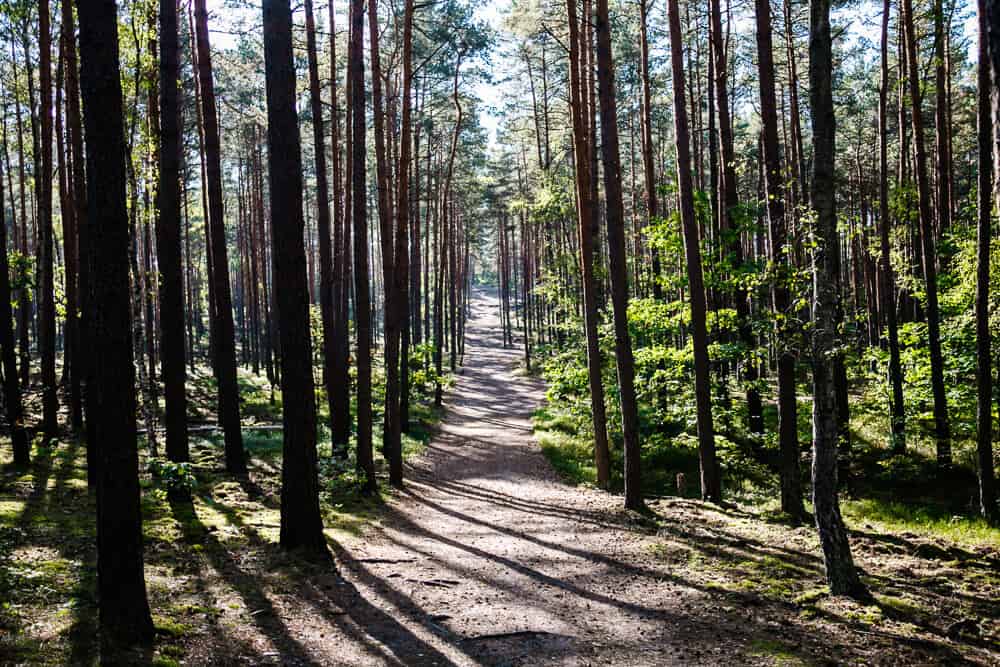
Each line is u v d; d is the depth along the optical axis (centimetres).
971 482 1602
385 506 1447
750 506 1496
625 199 4050
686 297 1798
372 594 834
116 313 590
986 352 1327
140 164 1316
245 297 6056
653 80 2716
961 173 3275
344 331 2459
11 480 1336
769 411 2438
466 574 955
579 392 2222
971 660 674
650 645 704
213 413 2659
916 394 1938
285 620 721
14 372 1499
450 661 648
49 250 1753
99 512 605
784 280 1031
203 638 641
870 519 1405
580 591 890
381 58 2530
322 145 1816
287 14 916
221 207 1555
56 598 683
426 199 3719
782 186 1212
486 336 7588
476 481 1867
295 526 966
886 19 1788
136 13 1280
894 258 2295
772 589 893
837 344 853
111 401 593
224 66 2198
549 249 2973
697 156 2655
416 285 3725
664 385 1888
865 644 708
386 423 2084
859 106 2992
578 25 2116
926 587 919
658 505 1483
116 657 563
